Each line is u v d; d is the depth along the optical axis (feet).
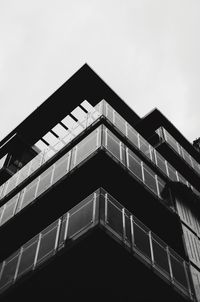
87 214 35.58
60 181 47.16
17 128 77.41
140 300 35.53
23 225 49.70
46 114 75.05
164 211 48.08
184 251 44.27
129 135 56.18
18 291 36.35
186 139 76.43
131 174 46.39
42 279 35.35
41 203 48.44
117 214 36.37
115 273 34.58
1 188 62.54
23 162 76.54
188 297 37.11
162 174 54.49
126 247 34.04
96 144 46.60
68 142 55.11
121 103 73.31
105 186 46.70
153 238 38.58
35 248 38.17
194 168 68.64
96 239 33.17
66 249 34.04
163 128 71.41
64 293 35.40
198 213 53.36
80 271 34.53
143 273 34.94
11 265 39.17
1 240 50.93
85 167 45.83
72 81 72.18
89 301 34.76
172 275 37.24
